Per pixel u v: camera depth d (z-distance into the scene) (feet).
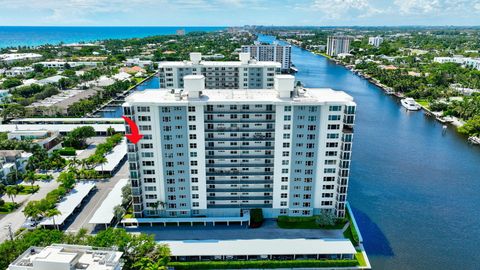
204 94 365.40
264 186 370.12
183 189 364.38
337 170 359.05
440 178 497.87
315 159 355.36
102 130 648.38
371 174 506.48
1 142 539.70
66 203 395.75
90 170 477.77
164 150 348.79
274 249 317.22
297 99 343.05
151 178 359.05
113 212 366.02
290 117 339.36
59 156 508.53
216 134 356.38
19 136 570.87
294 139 347.77
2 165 457.27
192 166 356.38
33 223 362.53
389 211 411.13
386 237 361.71
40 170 498.69
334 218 362.33
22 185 447.01
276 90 367.25
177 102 329.72
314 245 322.75
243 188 371.15
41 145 536.83
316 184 365.40
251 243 325.62
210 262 306.96
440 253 338.95
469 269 317.83
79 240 282.56
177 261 312.50
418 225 384.47
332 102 332.80
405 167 531.91
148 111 334.24
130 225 362.94
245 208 374.43
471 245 352.49
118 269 228.63
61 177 424.87
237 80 634.43
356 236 343.67
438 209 417.69
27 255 231.09
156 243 299.17
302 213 376.07
